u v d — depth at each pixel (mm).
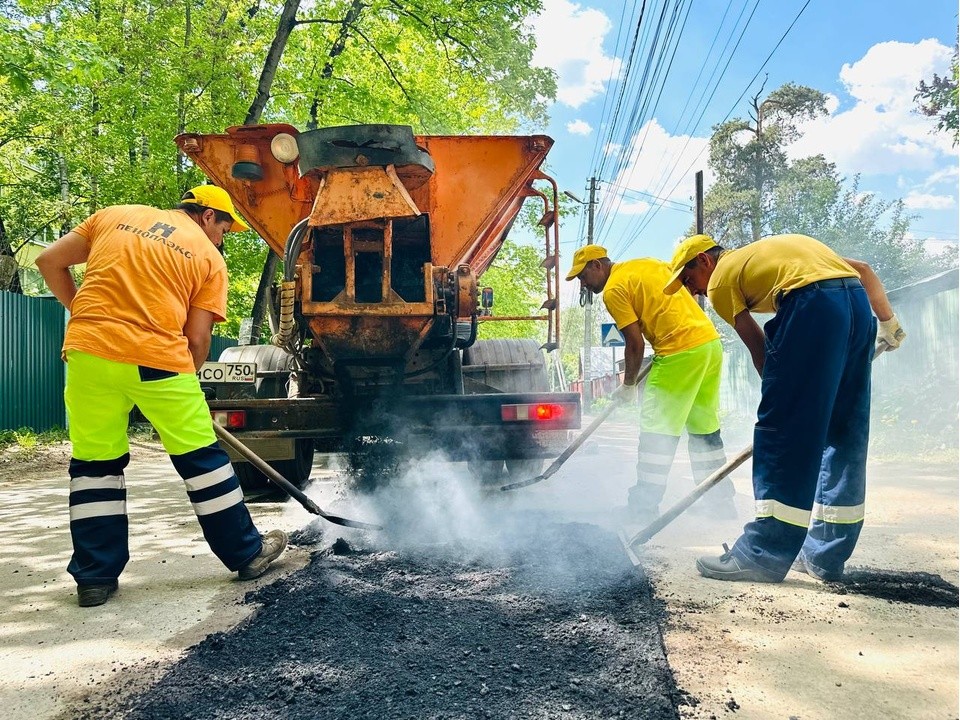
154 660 2242
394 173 4332
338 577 2975
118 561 2939
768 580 2912
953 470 6148
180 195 13141
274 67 13797
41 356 11273
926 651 2189
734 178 38125
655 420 4098
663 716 1771
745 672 2045
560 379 14141
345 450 5055
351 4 14852
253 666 2119
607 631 2320
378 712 1822
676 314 4098
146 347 2916
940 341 8664
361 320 4410
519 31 16125
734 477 6023
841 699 1876
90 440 2945
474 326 4902
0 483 6766
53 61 8766
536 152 5211
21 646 2385
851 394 2896
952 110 14219
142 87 12969
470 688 1948
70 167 15938
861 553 3324
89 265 2988
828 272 2896
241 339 9406
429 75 16938
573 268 4527
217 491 3061
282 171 5297
